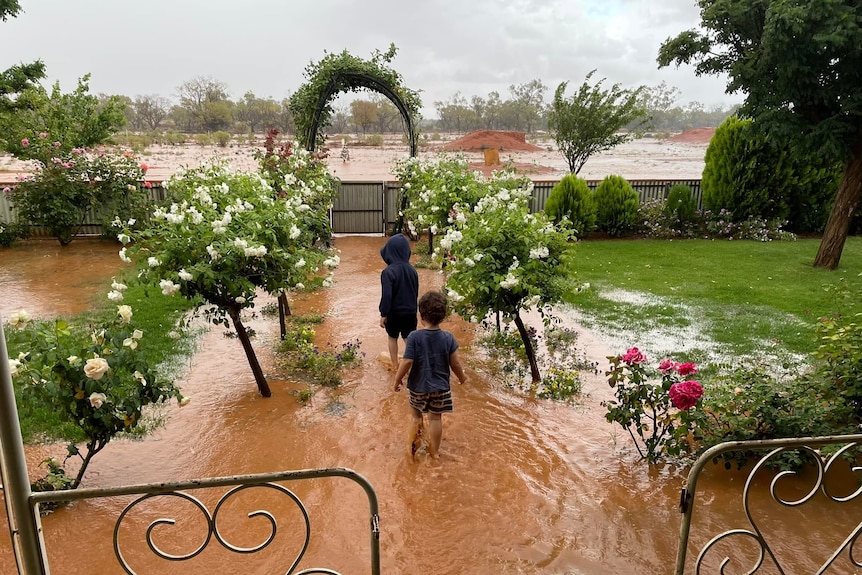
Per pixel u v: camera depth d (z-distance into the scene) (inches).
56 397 130.8
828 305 305.0
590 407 196.1
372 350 247.3
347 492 145.5
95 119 543.2
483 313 206.8
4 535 127.8
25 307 299.1
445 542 127.2
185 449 165.6
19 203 453.4
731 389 167.0
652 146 2469.2
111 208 478.6
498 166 1245.1
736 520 134.9
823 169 521.3
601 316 294.7
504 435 176.2
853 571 117.8
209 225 183.8
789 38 322.7
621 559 122.6
